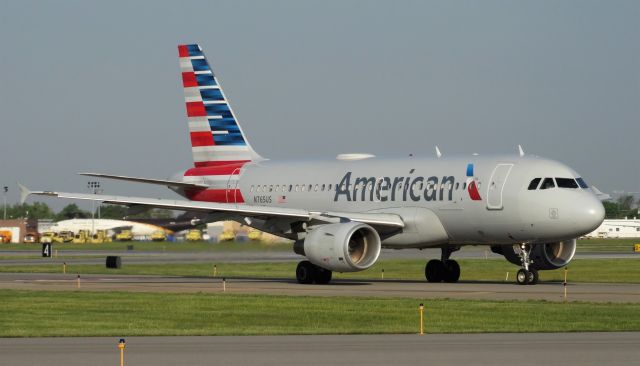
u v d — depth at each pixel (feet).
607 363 236.22
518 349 258.16
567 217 481.46
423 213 528.22
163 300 408.87
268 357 246.06
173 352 255.29
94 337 288.92
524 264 514.68
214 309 371.35
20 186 527.40
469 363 236.63
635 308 362.53
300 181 596.29
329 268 505.66
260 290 472.85
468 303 385.29
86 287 495.00
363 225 504.84
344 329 304.91
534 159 504.02
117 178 587.68
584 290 460.96
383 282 546.26
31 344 272.72
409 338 282.97
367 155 586.45
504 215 498.28
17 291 460.96
